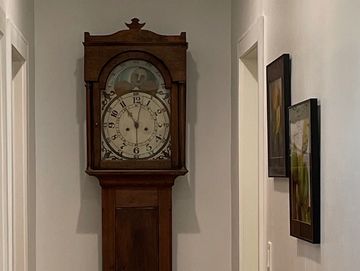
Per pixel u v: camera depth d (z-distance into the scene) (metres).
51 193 4.20
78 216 4.20
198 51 4.27
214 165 4.27
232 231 4.21
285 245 2.76
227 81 4.26
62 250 4.20
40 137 4.21
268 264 3.10
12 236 3.27
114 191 4.07
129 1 4.25
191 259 4.25
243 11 3.78
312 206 2.28
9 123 3.15
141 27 4.08
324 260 2.21
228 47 4.26
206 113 4.27
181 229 4.25
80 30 4.23
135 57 4.07
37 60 4.21
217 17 4.26
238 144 3.94
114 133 4.08
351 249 1.93
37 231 4.18
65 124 4.22
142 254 4.07
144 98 4.09
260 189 3.24
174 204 4.25
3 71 3.06
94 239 4.20
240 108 3.90
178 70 4.07
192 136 4.26
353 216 1.91
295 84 2.61
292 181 2.57
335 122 2.08
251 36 3.48
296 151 2.50
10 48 3.18
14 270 3.59
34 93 4.18
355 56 1.89
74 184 4.21
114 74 4.09
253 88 3.90
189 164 4.26
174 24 4.27
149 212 4.08
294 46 2.62
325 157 2.19
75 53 4.23
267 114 3.06
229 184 4.27
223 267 4.26
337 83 2.06
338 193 2.05
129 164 4.07
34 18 4.20
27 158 3.84
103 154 4.08
